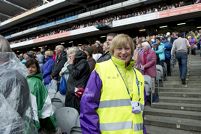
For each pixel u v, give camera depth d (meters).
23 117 1.53
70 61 4.23
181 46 7.79
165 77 8.86
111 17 25.81
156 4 22.33
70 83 3.88
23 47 37.44
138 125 2.03
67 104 3.90
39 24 37.34
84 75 3.87
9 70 1.54
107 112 2.00
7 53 1.62
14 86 1.49
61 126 3.51
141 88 2.17
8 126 1.39
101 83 2.04
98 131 1.98
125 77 2.13
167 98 6.71
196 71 9.38
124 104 2.02
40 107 2.85
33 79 2.86
